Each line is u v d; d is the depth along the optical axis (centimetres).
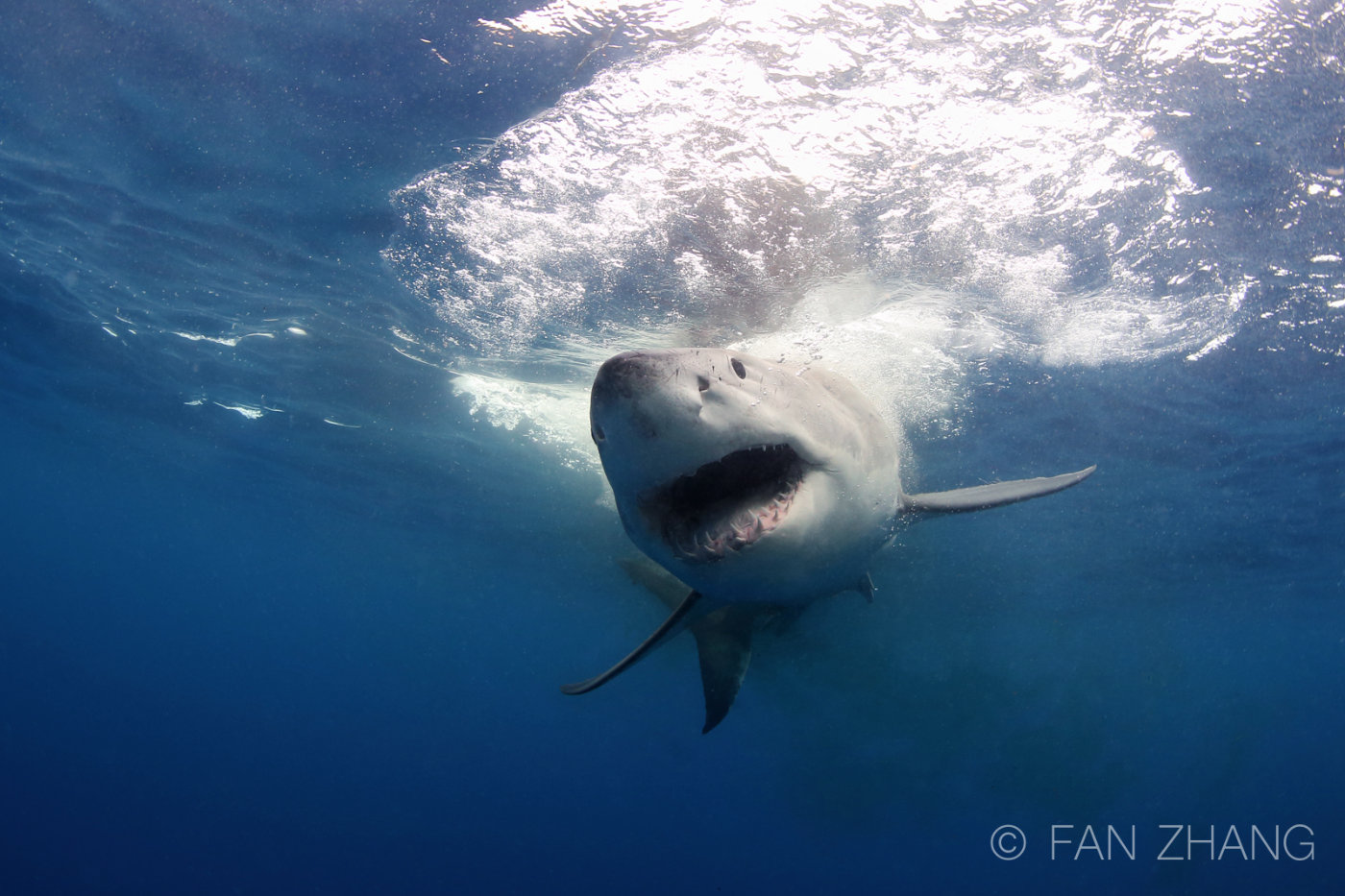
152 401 1698
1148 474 1265
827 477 327
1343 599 2405
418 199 694
